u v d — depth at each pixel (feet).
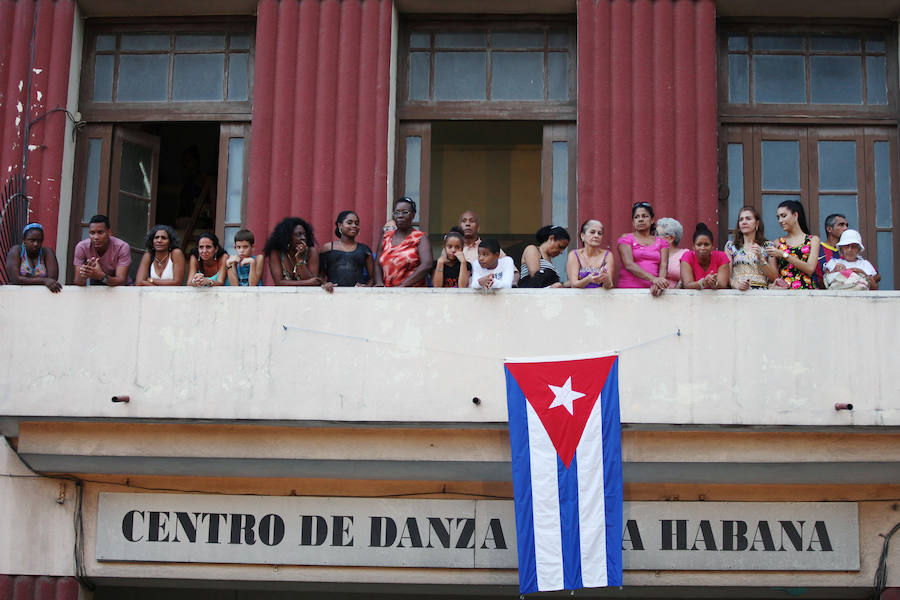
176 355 26.25
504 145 40.98
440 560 27.32
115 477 28.30
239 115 33.19
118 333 26.48
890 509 27.12
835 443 25.91
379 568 27.61
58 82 32.53
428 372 25.71
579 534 24.88
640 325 25.55
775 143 32.78
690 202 30.81
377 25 32.27
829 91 32.94
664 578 27.14
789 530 27.09
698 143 31.19
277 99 31.96
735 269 27.58
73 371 26.43
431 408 25.58
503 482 27.50
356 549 27.53
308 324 26.05
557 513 24.91
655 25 31.83
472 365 25.64
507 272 27.25
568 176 32.60
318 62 32.19
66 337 26.58
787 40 33.19
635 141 31.14
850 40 33.19
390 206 31.83
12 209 31.17
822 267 27.99
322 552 27.58
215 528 27.86
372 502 27.71
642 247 27.73
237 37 33.73
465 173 41.22
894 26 33.04
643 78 31.48
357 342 25.90
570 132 32.81
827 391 25.18
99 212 32.99
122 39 33.88
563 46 33.30
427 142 32.89
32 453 27.25
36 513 28.35
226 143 33.19
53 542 28.22
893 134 32.73
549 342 25.61
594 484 25.02
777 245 27.86
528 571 24.79
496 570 27.35
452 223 40.88
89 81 33.63
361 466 26.55
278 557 27.63
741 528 27.12
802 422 25.12
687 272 26.99
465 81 33.17
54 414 26.30
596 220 28.43
